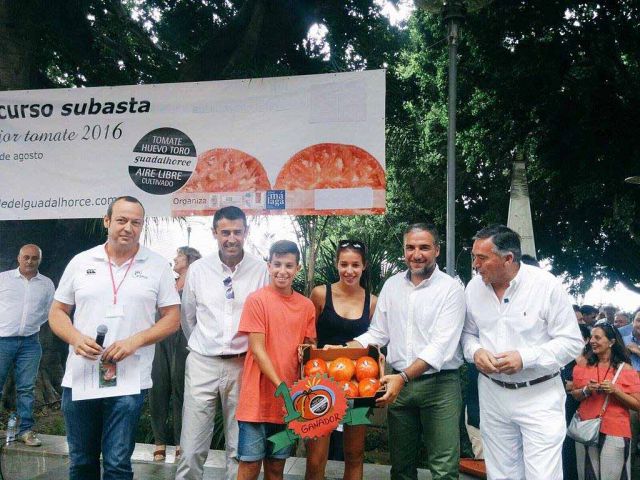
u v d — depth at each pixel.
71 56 11.03
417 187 20.64
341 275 4.33
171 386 5.84
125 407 3.69
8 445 6.05
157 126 6.08
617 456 5.33
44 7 9.27
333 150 5.75
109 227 3.92
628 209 16.02
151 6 12.87
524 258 5.15
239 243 4.28
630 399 5.28
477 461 5.64
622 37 14.81
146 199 6.08
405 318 4.12
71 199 6.18
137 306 3.84
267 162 5.86
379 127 5.69
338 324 4.36
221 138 5.96
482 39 15.35
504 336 3.77
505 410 3.79
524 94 15.52
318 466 4.02
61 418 8.52
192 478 4.28
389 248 7.32
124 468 3.70
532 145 17.80
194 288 4.42
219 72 9.39
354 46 13.23
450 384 4.06
